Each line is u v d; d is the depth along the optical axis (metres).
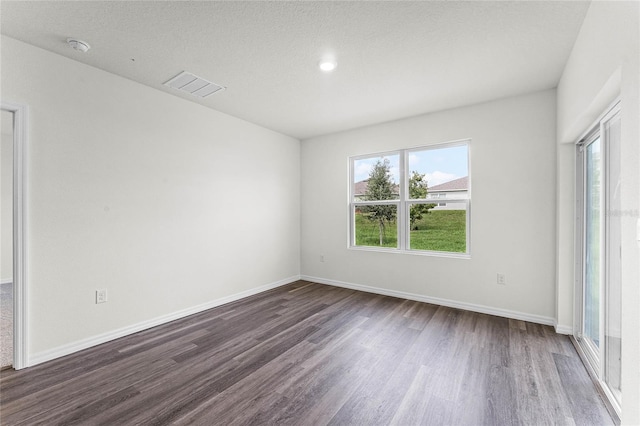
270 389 1.96
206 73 2.70
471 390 1.94
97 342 2.60
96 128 2.60
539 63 2.48
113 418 1.69
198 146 3.44
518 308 3.20
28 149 2.22
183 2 1.79
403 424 1.64
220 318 3.25
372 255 4.28
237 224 3.94
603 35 1.57
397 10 1.85
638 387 1.13
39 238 2.28
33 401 1.83
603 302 1.96
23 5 1.80
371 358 2.37
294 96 3.22
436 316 3.29
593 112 1.94
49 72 2.33
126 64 2.54
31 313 2.24
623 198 1.26
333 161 4.66
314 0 1.76
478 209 3.41
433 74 2.70
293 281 4.93
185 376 2.12
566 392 1.91
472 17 1.91
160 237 3.08
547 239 3.04
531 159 3.11
